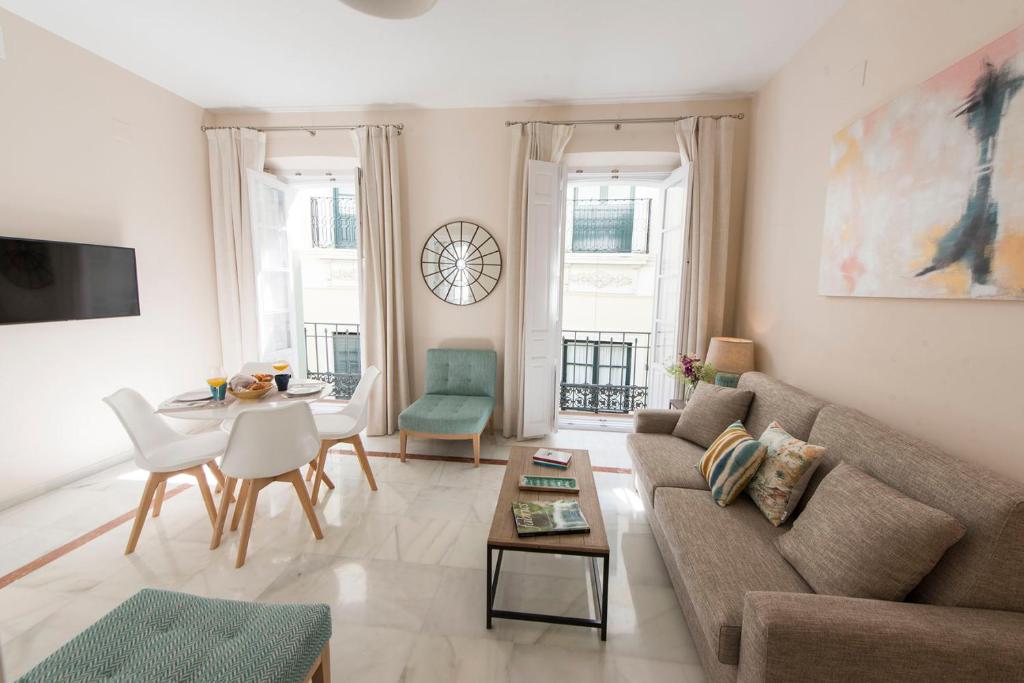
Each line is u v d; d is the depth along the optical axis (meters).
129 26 2.44
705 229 3.15
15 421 2.42
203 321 3.61
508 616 1.61
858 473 1.41
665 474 2.11
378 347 3.64
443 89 3.17
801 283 2.45
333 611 1.70
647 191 5.66
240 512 2.26
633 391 4.56
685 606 1.59
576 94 3.21
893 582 1.12
